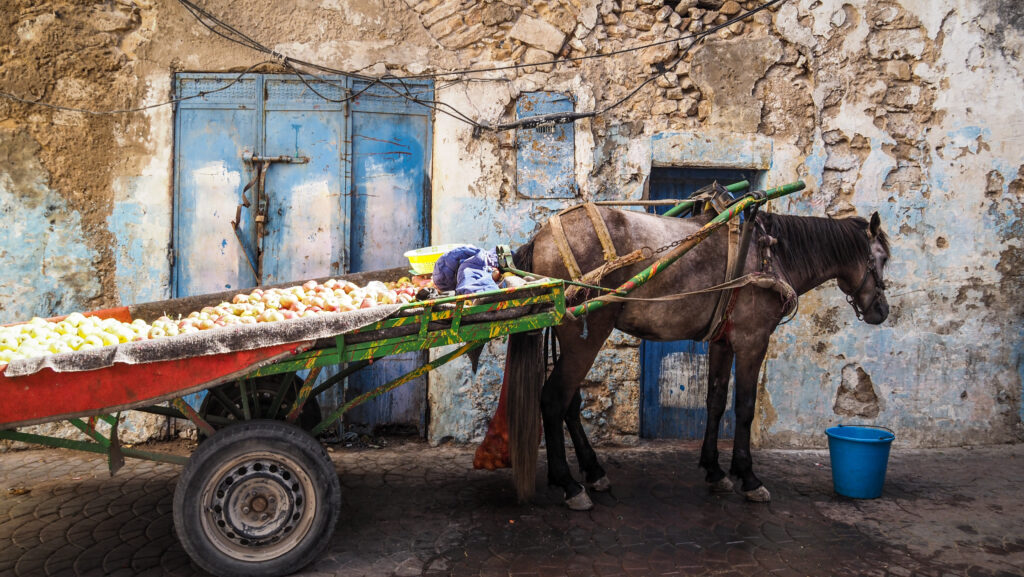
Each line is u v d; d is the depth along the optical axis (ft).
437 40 19.11
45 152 17.94
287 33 18.67
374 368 19.38
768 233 15.74
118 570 11.28
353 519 13.80
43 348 10.23
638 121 19.53
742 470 15.37
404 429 19.83
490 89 19.12
